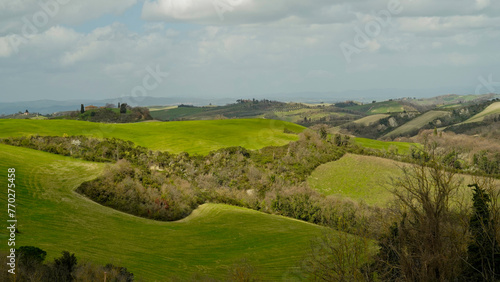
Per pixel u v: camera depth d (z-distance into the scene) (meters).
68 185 50.81
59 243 32.16
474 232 14.78
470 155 67.19
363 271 16.36
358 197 74.31
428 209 14.66
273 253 39.12
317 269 18.08
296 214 66.56
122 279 25.59
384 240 15.85
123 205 51.53
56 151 73.50
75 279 23.28
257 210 68.44
